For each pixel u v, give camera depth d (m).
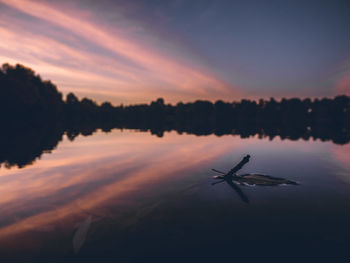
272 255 3.47
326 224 4.41
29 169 9.05
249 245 3.74
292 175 8.09
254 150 13.88
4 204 5.52
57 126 39.41
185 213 4.97
